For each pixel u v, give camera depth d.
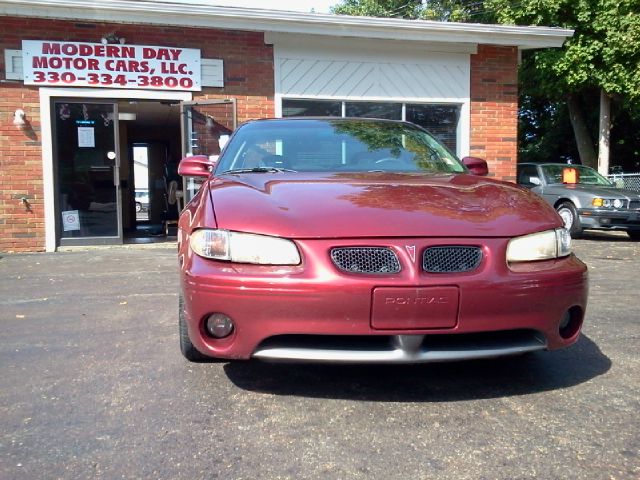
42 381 3.26
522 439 2.54
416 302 2.62
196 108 9.48
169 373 3.38
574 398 3.00
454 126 10.85
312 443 2.52
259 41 9.71
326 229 2.71
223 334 2.77
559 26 15.91
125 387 3.16
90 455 2.41
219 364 3.54
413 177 3.54
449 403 2.93
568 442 2.52
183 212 3.93
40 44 8.82
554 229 2.97
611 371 3.40
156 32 9.27
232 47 9.61
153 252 8.77
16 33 8.73
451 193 3.18
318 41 9.94
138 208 16.19
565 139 24.30
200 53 9.48
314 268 2.63
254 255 2.70
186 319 2.91
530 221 2.95
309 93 10.01
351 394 3.05
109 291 5.80
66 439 2.55
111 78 9.15
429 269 2.69
